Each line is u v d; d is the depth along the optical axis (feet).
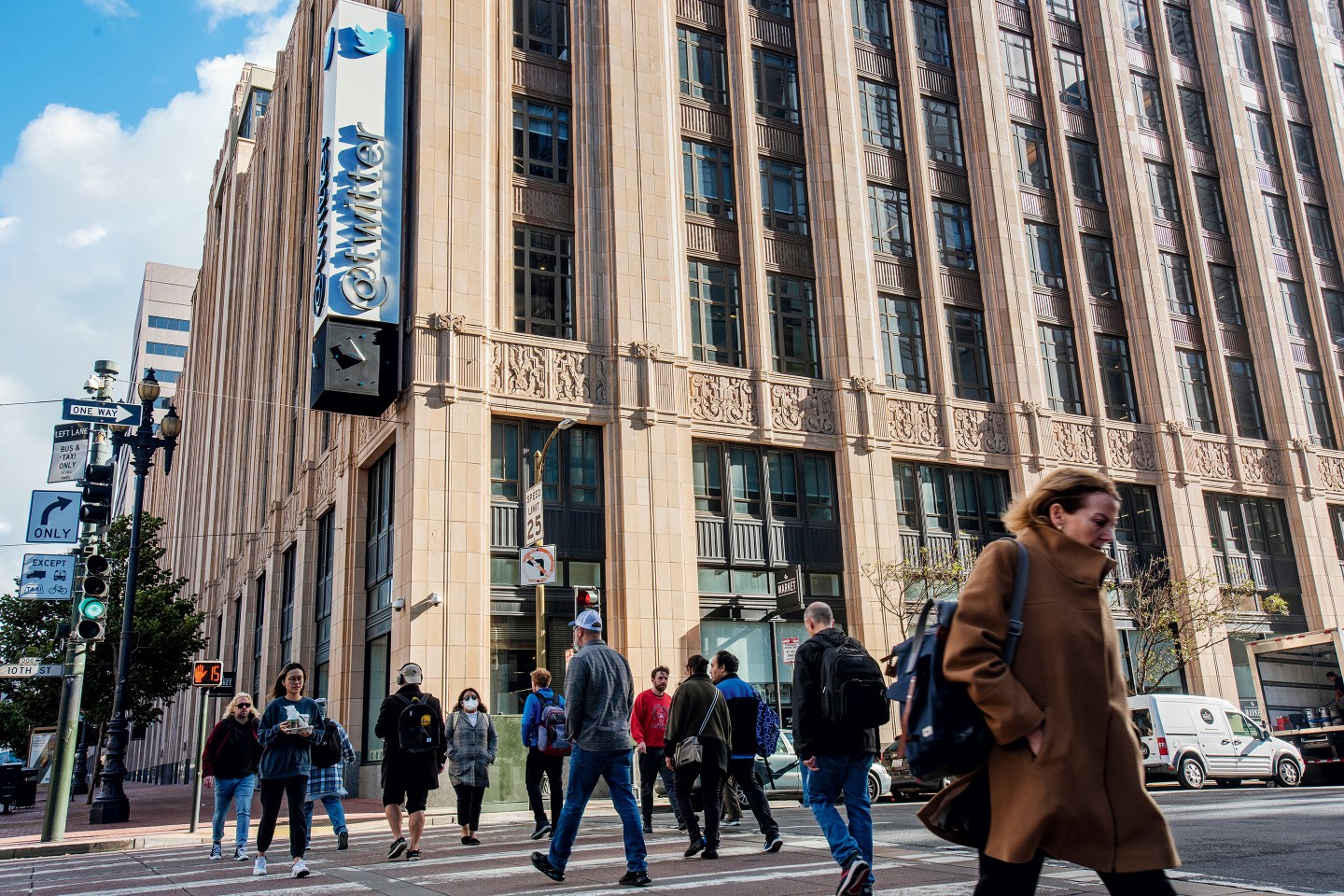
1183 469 105.70
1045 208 108.78
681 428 82.99
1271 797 50.65
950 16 109.50
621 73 88.07
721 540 83.66
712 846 30.30
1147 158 117.50
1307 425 118.32
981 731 10.62
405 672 35.22
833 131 96.68
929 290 98.63
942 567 84.07
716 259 90.17
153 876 31.50
